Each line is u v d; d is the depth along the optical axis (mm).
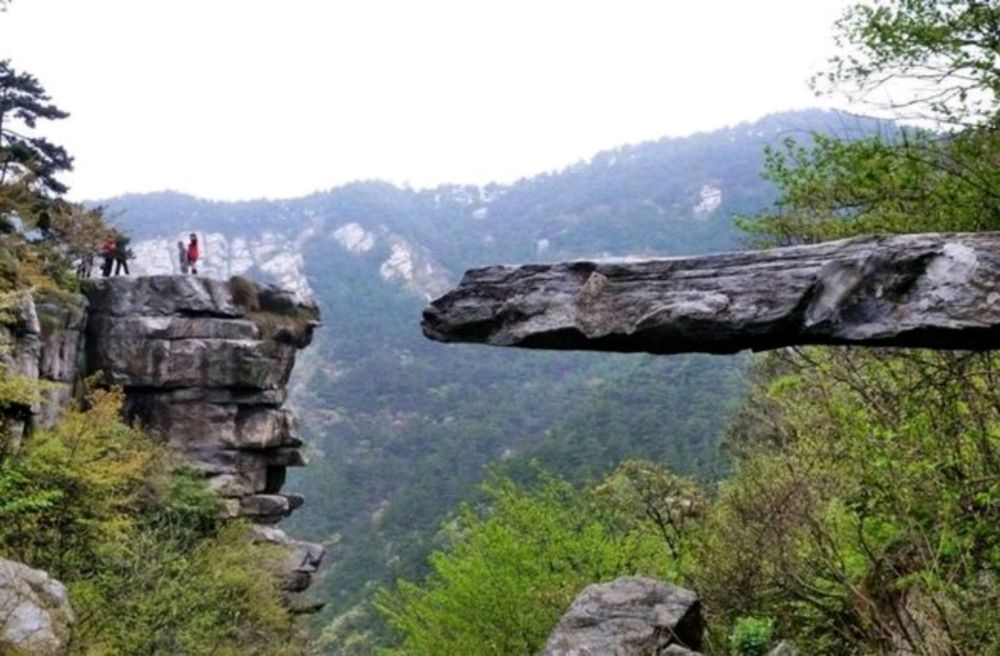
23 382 12859
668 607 7406
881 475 4578
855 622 6062
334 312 109375
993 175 3836
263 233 134375
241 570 16312
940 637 4145
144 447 18172
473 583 10688
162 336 20250
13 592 7895
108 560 13086
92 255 21484
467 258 130750
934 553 4363
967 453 4156
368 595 39719
